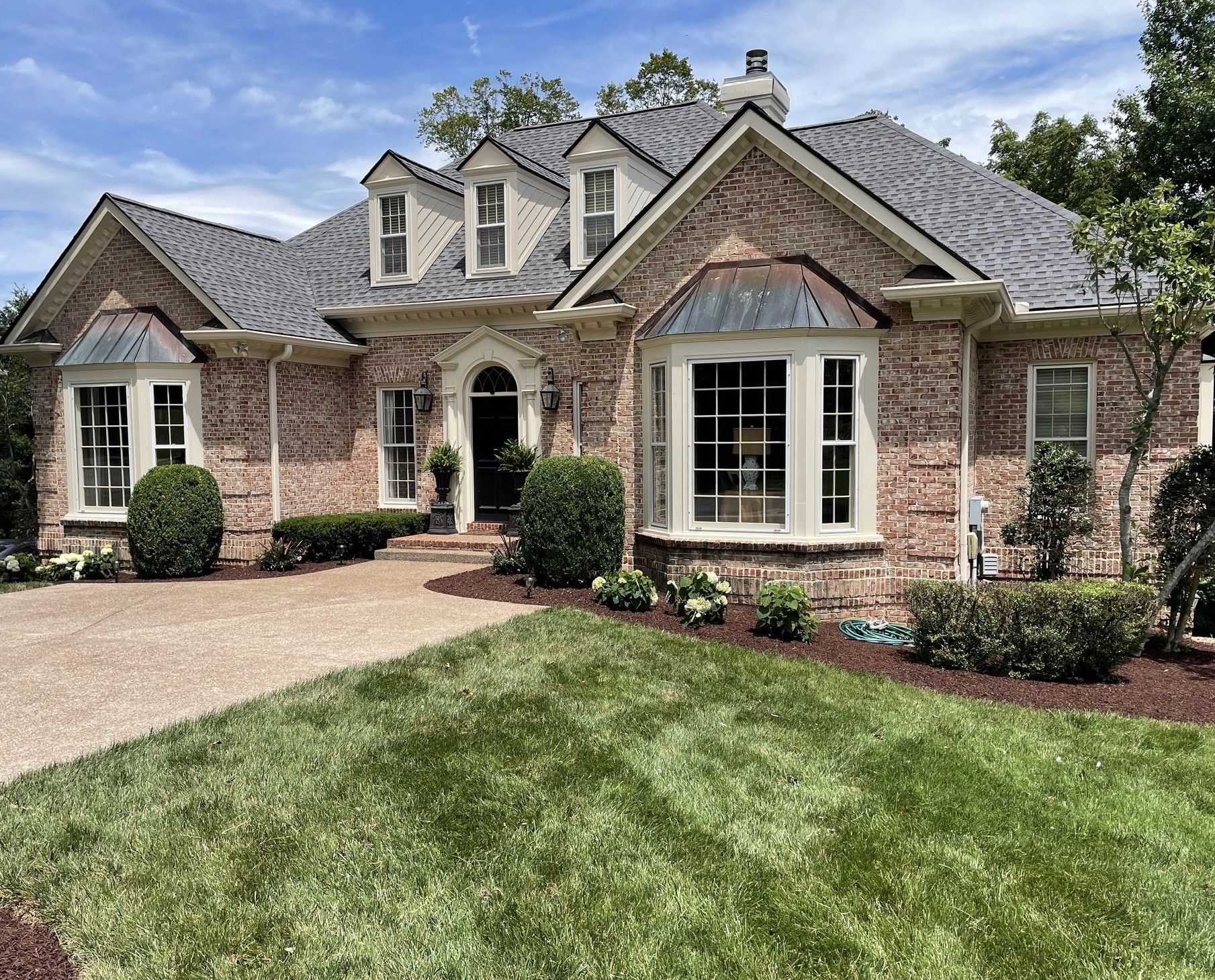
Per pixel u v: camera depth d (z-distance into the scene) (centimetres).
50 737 606
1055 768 606
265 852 456
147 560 1407
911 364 1105
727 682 765
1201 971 392
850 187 1105
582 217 1552
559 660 805
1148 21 2473
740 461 1141
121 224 1550
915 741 644
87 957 372
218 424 1515
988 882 459
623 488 1209
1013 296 1274
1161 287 962
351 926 397
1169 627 997
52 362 1655
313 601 1121
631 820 505
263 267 1748
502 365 1599
